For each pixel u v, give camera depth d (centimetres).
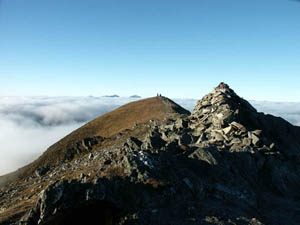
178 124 5109
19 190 4984
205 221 1880
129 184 2205
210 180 2695
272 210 2631
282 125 4850
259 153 3628
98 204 1939
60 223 1814
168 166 2667
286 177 3372
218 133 4162
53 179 4331
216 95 5278
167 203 2078
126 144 3800
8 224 2161
